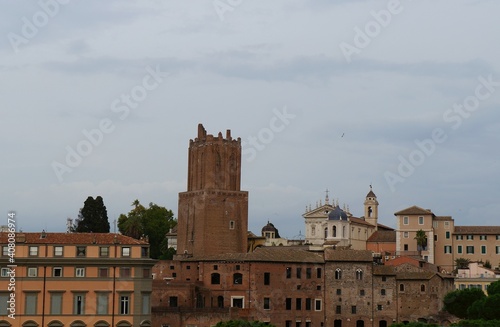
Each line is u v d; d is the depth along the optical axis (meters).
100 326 174.75
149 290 178.38
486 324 187.50
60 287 174.25
